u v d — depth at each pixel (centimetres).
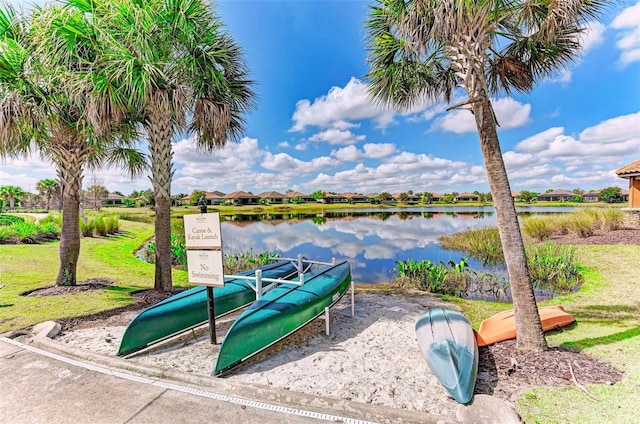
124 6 518
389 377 316
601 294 576
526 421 236
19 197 5222
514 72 492
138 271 867
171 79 584
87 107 516
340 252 1484
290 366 342
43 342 384
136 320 370
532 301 349
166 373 311
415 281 780
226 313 464
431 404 267
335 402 263
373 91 533
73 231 659
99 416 248
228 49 624
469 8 331
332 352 378
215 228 369
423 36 360
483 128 358
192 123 668
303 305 404
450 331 362
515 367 315
